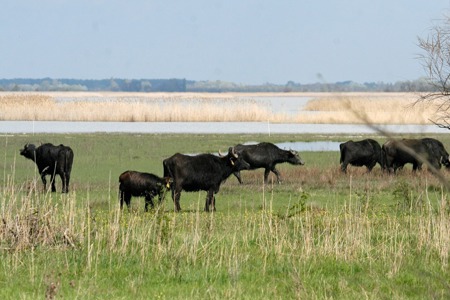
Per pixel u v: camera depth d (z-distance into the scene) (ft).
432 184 287.69
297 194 274.98
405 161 338.75
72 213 155.22
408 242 158.51
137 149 481.46
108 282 124.98
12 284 122.31
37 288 120.16
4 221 148.97
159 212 171.73
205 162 232.53
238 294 118.32
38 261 135.85
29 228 147.43
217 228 176.45
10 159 398.21
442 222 157.28
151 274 131.23
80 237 147.02
